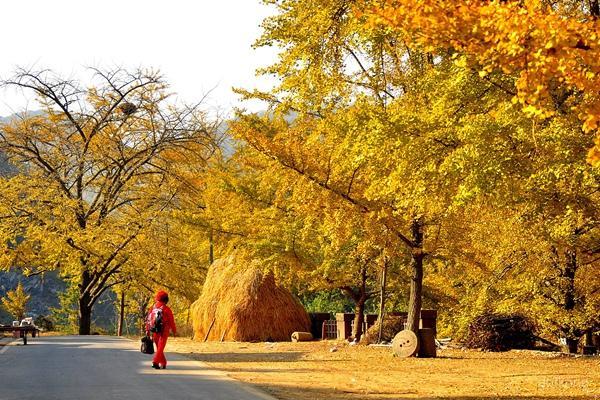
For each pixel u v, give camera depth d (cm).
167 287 4188
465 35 952
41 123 4016
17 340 2595
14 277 10900
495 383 1432
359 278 2892
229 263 3338
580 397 1220
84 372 1399
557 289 2266
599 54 902
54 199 3809
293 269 2648
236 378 1387
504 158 1205
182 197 3969
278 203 2642
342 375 1561
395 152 1353
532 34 891
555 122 1223
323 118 1980
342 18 1520
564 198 1314
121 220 3969
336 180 1969
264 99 2627
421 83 1520
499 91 1309
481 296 2233
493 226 1978
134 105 3897
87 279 4194
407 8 952
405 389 1316
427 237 2117
